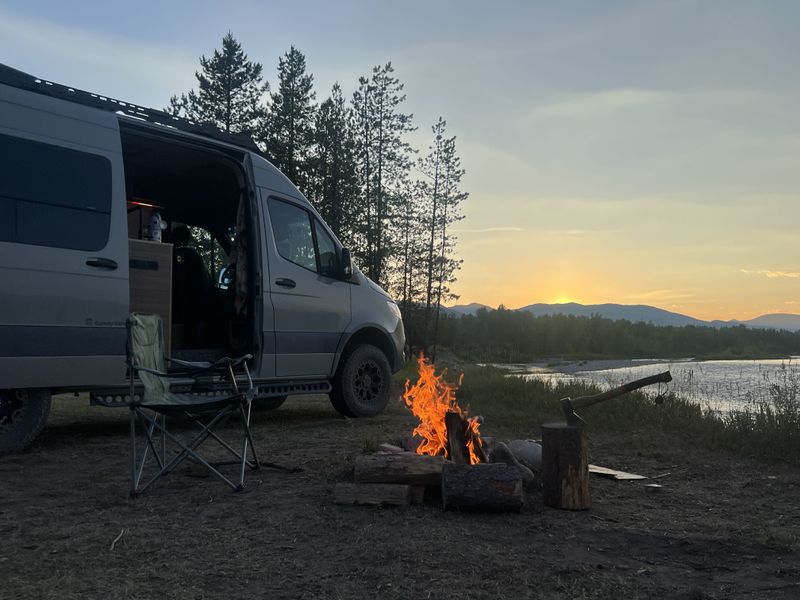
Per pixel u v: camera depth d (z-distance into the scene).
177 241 7.98
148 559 2.97
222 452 5.61
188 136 6.54
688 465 5.27
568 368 55.78
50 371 5.31
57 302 5.32
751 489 4.46
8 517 3.61
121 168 5.85
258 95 32.66
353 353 8.03
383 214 37.22
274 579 2.74
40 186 5.29
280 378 7.13
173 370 6.24
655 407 7.93
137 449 5.74
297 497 4.03
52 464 5.07
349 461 5.07
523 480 4.17
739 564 2.96
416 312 41.50
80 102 5.80
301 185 32.69
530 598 2.55
